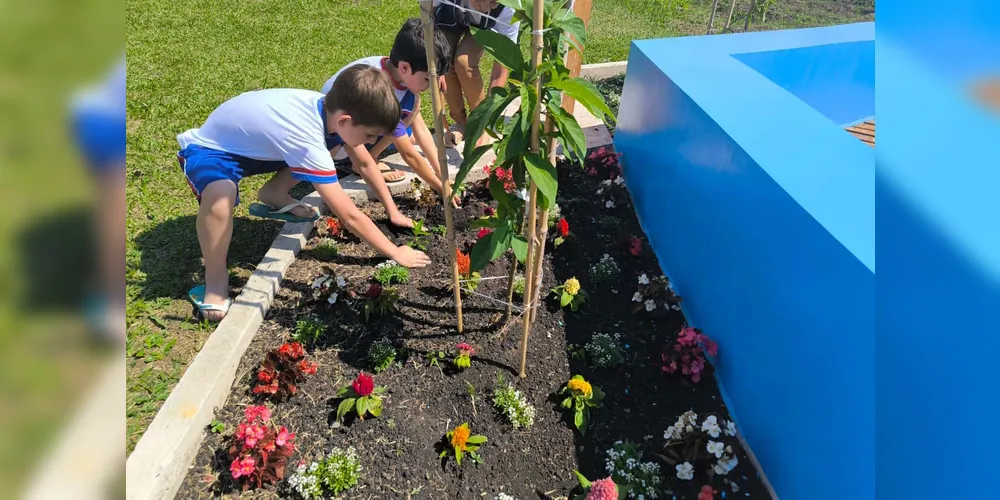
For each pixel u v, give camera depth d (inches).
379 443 86.4
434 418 91.0
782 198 80.5
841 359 66.8
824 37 167.6
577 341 105.5
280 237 120.7
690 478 82.9
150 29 244.7
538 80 68.4
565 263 124.4
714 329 101.1
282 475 80.9
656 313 110.7
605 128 181.9
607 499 73.0
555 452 87.6
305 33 251.3
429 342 102.8
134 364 96.1
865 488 62.5
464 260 112.0
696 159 111.7
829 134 99.0
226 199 100.8
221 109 103.5
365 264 120.0
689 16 313.0
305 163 97.3
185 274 115.6
